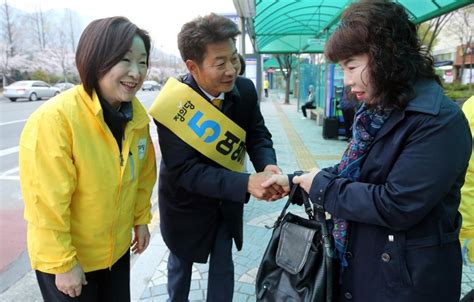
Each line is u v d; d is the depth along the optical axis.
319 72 11.36
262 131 2.17
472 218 1.89
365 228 1.26
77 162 1.40
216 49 1.64
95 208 1.48
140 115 1.64
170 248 2.12
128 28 1.39
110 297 1.78
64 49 40.06
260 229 3.74
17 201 4.67
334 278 1.35
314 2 8.88
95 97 1.40
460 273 1.28
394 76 1.09
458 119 1.10
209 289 2.20
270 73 41.25
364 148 1.25
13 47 33.34
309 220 1.46
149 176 1.82
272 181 1.58
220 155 1.88
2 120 12.36
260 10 8.79
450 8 5.73
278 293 1.41
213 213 2.03
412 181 1.10
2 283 2.90
